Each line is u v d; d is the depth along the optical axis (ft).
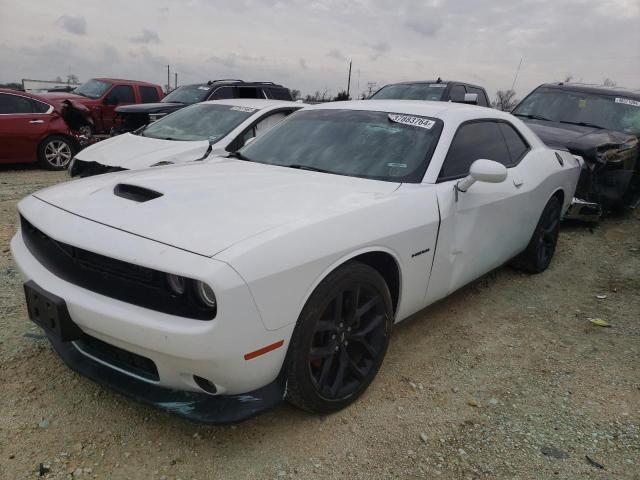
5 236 16.80
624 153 21.38
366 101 13.29
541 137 22.13
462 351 11.27
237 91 35.81
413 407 9.15
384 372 10.22
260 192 8.81
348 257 8.02
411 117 11.64
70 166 20.29
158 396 7.41
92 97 47.37
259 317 6.82
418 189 9.90
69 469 7.20
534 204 13.97
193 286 6.62
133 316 6.85
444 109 12.05
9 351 9.91
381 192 9.47
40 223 8.04
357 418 8.74
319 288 7.73
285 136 12.36
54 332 7.62
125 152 19.42
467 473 7.63
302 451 7.89
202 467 7.45
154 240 6.98
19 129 29.99
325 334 8.24
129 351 7.21
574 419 9.00
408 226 9.14
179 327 6.62
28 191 24.13
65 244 7.66
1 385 8.88
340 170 10.65
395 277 9.48
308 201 8.55
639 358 11.25
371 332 9.19
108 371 7.85
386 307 9.17
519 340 11.94
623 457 8.07
